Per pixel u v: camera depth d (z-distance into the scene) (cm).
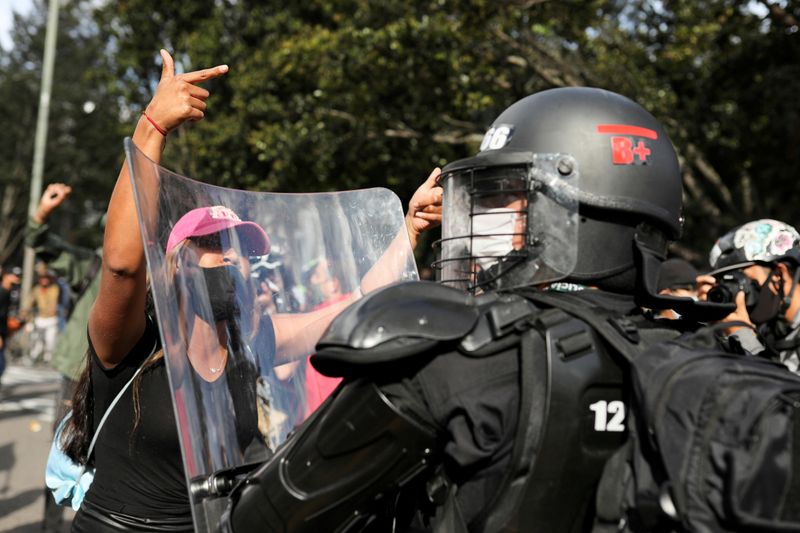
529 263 136
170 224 163
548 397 119
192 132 1592
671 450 112
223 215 179
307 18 1538
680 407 113
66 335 448
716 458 108
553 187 136
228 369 170
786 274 273
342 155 1299
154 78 1952
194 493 144
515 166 138
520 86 1095
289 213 198
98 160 3722
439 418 124
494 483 123
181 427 144
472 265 142
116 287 186
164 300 150
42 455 717
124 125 1994
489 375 124
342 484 126
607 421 123
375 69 1089
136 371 204
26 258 2244
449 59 1005
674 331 139
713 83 1077
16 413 973
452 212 146
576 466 121
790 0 930
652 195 138
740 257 280
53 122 3734
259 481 133
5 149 3719
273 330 186
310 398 189
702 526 107
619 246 138
